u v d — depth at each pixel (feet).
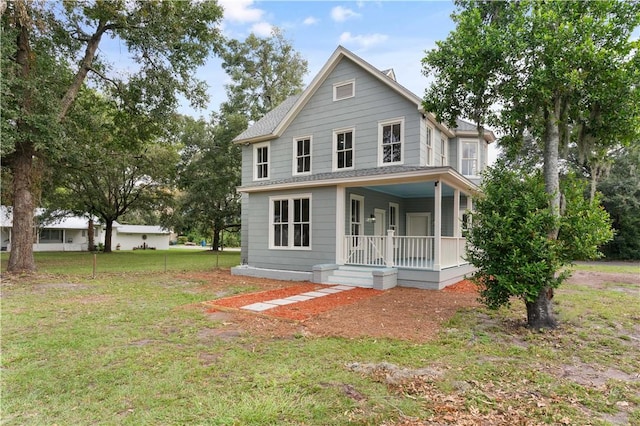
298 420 9.82
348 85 42.96
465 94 22.16
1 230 105.81
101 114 56.85
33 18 37.22
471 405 10.83
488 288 20.21
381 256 36.91
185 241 196.44
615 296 28.50
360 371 13.15
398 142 39.40
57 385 11.93
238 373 12.94
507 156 21.85
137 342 16.48
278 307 23.86
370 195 44.01
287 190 41.93
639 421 10.14
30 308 23.40
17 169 41.16
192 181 97.14
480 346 16.24
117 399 10.97
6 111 32.07
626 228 77.30
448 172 30.40
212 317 21.16
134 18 43.65
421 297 27.94
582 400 11.28
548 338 17.49
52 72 42.42
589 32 17.67
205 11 46.68
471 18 20.59
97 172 64.39
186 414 10.09
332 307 24.02
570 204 19.10
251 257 44.88
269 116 58.34
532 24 18.61
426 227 50.49
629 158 75.51
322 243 38.81
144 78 49.11
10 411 10.25
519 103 20.39
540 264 17.81
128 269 50.26
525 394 11.67
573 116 20.71
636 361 14.74
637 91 17.80
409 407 10.61
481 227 20.20
